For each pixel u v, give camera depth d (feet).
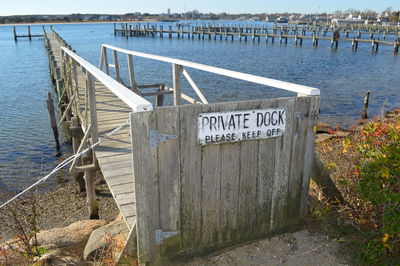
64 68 44.24
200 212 10.63
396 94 60.80
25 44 183.11
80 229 16.19
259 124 10.69
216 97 61.52
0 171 31.86
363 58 113.29
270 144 11.13
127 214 11.91
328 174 13.33
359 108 51.90
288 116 11.12
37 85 74.54
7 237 17.22
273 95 62.34
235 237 11.51
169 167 9.73
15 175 31.12
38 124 47.11
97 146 18.56
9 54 134.10
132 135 8.97
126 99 9.53
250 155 10.90
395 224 10.26
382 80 74.49
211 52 137.18
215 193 10.69
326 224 12.54
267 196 11.66
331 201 13.39
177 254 10.71
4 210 17.51
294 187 12.09
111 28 465.88
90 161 20.03
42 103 58.85
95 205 23.15
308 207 13.38
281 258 11.04
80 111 26.78
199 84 72.38
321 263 10.75
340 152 16.05
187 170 10.02
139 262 10.18
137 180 9.38
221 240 11.28
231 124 10.25
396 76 79.00
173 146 9.62
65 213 24.67
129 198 13.02
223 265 10.80
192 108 9.59
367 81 73.77
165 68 94.17
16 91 68.23
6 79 81.20
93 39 225.35
